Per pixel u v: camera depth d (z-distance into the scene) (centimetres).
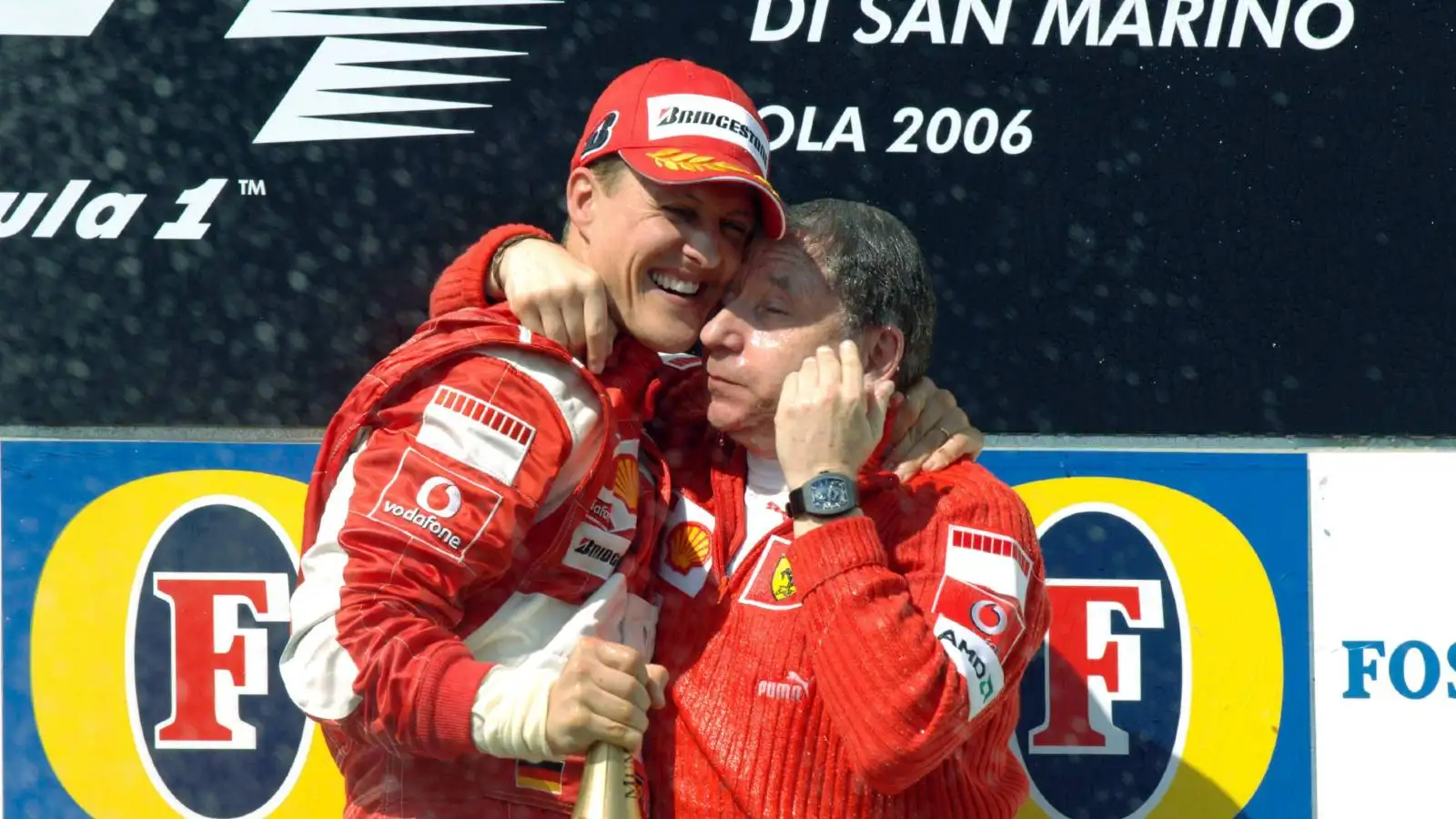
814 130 1007
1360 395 1018
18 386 973
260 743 969
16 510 964
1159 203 1016
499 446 724
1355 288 1021
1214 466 1009
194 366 984
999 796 835
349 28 992
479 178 998
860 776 739
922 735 713
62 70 979
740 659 776
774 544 792
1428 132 1024
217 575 975
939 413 840
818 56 1007
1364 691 1007
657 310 781
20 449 966
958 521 777
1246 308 1016
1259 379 1015
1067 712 1004
